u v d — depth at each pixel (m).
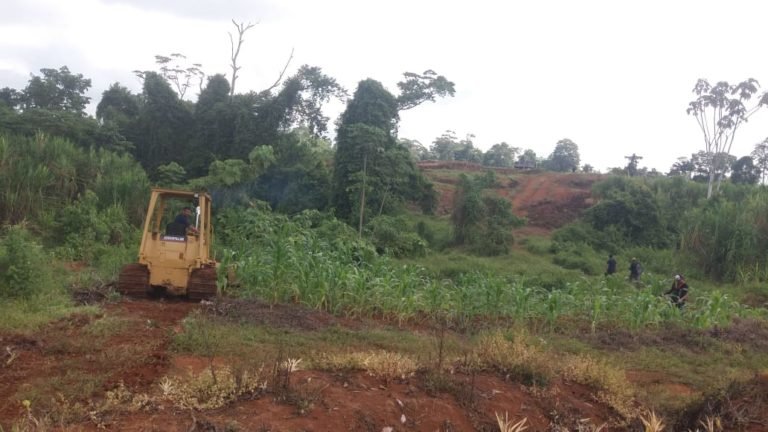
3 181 19.84
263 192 28.39
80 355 7.34
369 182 26.84
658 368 10.08
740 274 24.11
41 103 36.84
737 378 7.65
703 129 39.28
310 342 9.12
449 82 36.28
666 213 33.56
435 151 73.06
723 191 36.00
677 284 16.33
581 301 14.42
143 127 31.56
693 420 6.78
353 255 17.97
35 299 10.15
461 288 13.36
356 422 5.39
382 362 6.62
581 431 6.30
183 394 5.48
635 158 59.66
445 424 5.76
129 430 4.85
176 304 11.20
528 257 27.81
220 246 18.80
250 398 5.53
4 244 11.54
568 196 41.69
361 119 30.00
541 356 7.48
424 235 29.45
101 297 11.40
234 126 29.84
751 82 37.53
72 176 22.09
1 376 6.43
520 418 6.24
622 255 29.61
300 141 32.34
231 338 8.59
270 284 12.29
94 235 19.12
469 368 7.11
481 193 29.86
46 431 4.81
